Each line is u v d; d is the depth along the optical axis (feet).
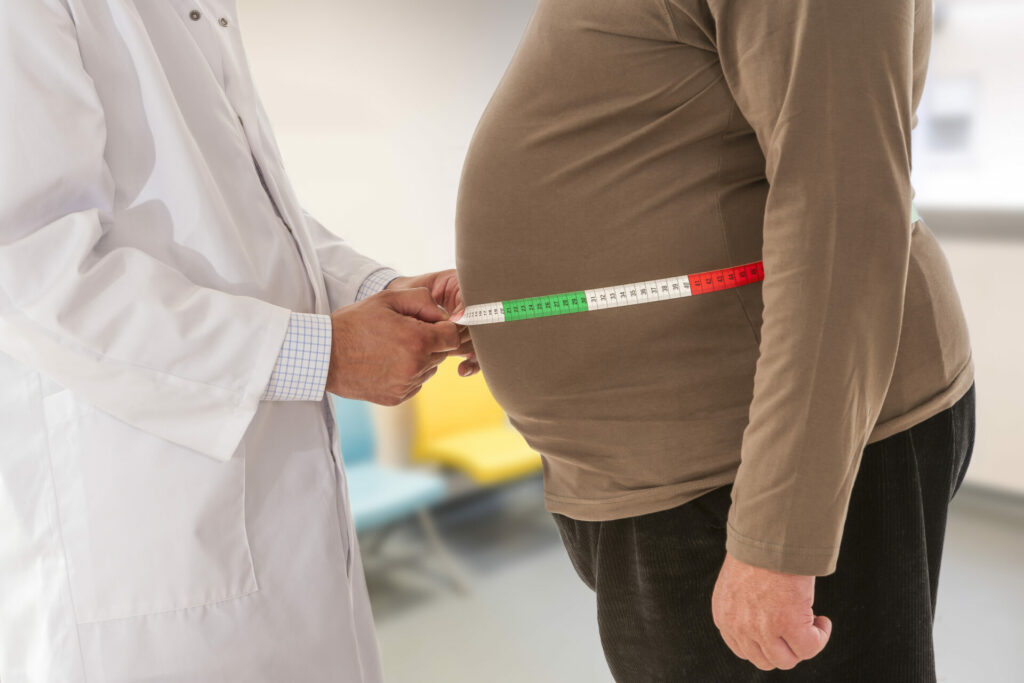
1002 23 13.85
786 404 2.67
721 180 3.08
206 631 3.71
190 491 3.65
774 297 2.72
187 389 3.55
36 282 3.32
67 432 3.57
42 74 3.36
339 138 13.35
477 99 14.60
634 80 3.01
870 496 3.18
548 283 3.32
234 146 4.07
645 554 3.49
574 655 9.16
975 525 12.64
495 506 13.07
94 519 3.57
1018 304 13.57
